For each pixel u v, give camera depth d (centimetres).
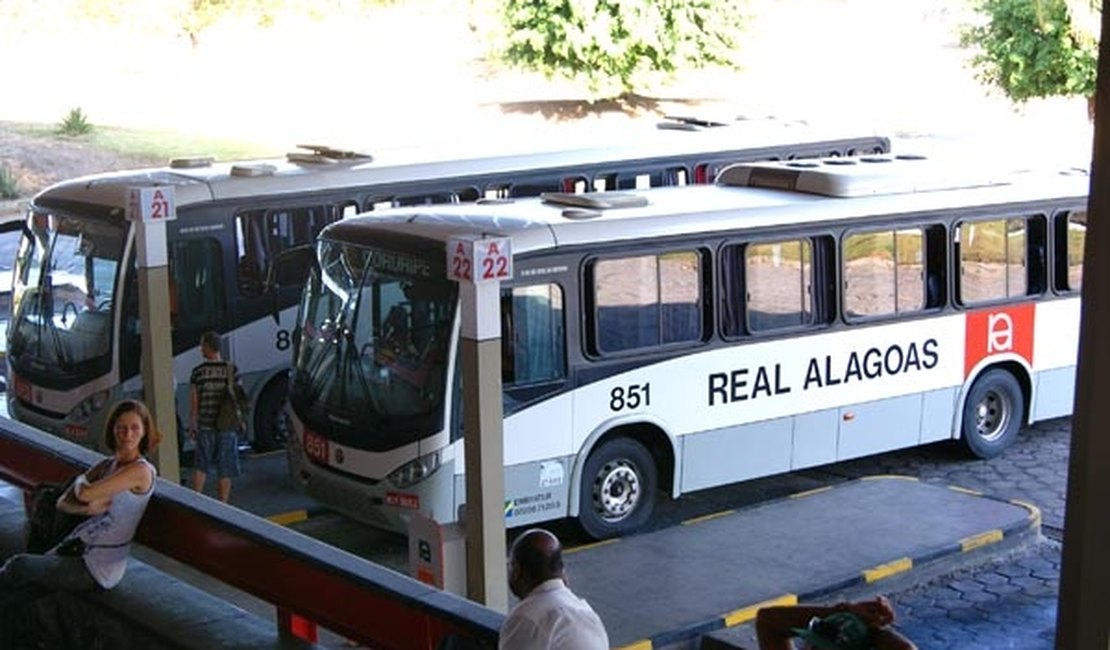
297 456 1359
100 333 1524
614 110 3212
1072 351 1666
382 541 1396
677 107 3188
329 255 1362
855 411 1505
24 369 1586
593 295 1322
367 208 1745
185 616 998
